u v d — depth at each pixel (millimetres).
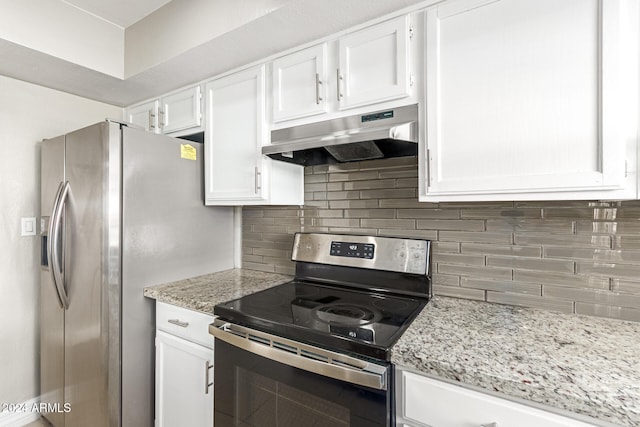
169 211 1705
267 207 1967
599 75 859
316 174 1775
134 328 1538
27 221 1921
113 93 2045
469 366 794
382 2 1159
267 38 1401
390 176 1548
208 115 1794
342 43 1327
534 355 847
